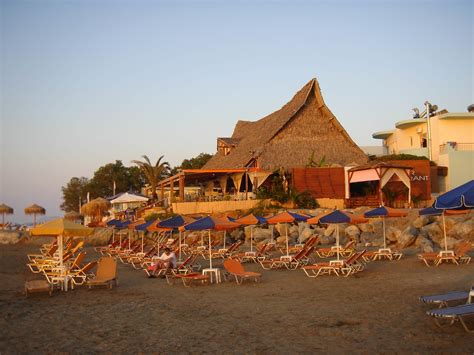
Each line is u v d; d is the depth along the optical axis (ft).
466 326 26.89
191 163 248.93
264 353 23.85
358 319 30.12
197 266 60.29
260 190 111.75
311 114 139.03
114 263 46.93
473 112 125.18
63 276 45.32
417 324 28.30
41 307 36.70
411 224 84.74
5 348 25.66
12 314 34.14
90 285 45.83
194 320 31.42
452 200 31.04
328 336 26.48
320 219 54.34
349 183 111.96
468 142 126.72
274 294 40.73
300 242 87.25
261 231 94.73
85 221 175.42
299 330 27.99
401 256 64.39
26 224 186.70
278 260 61.31
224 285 47.01
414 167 110.63
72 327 30.09
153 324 30.53
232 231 99.35
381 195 101.91
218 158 169.99
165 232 100.17
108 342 26.50
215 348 24.91
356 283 44.91
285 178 114.83
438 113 136.56
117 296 41.50
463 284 41.78
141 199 154.61
